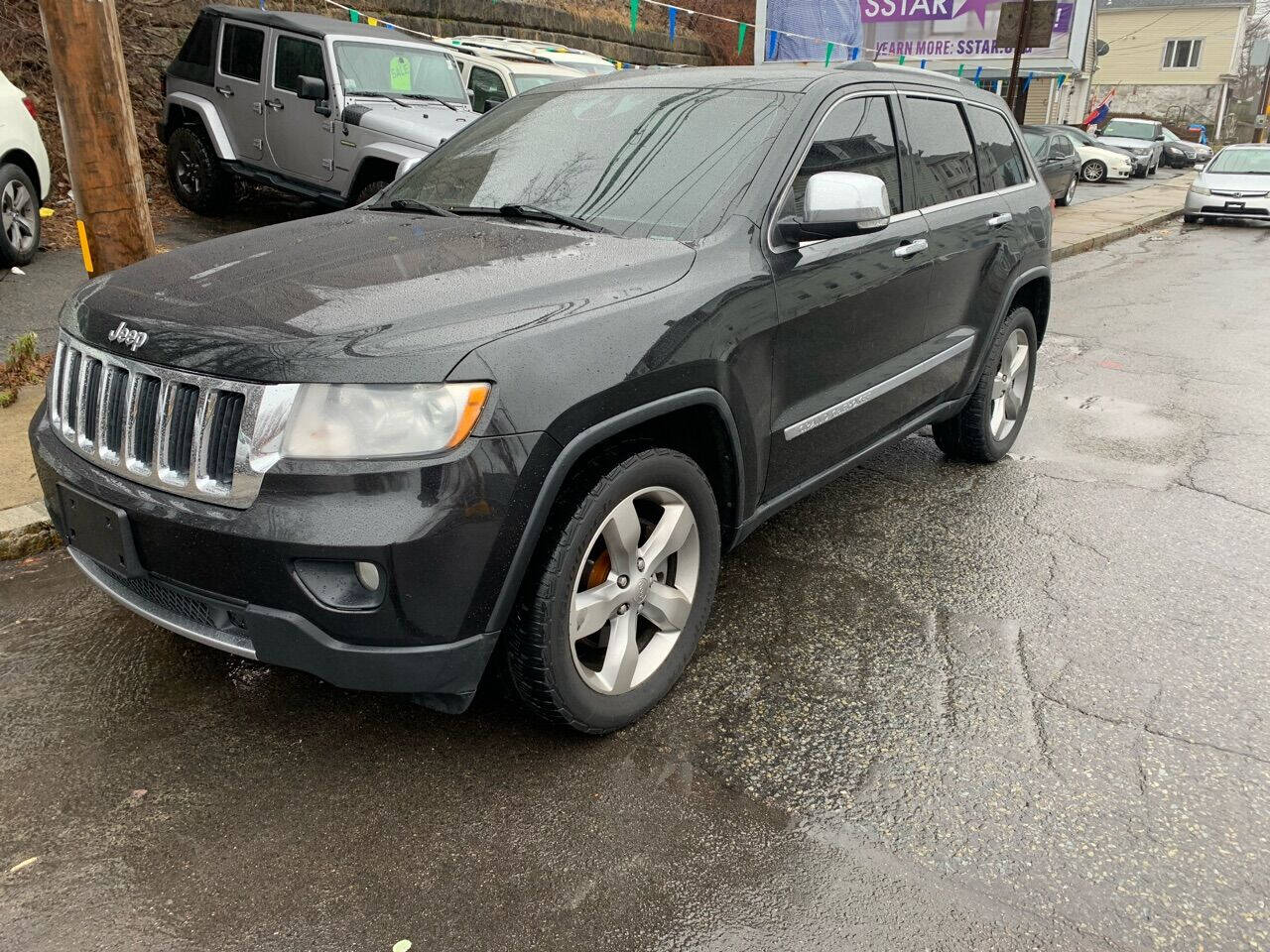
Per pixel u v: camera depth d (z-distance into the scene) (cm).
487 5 1527
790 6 2045
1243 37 5209
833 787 256
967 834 240
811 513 445
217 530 221
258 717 279
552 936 207
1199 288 1112
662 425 280
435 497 215
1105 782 260
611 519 254
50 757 260
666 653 288
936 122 417
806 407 330
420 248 286
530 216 322
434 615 223
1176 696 301
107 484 244
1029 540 416
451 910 213
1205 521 439
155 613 253
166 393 232
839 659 319
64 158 962
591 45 1783
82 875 220
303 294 245
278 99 888
